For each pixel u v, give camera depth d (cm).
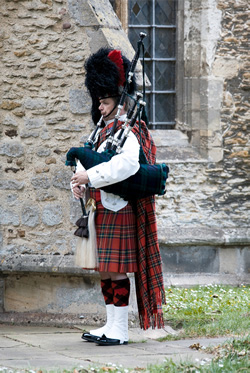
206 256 1304
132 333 738
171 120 1407
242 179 1346
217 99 1340
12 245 810
